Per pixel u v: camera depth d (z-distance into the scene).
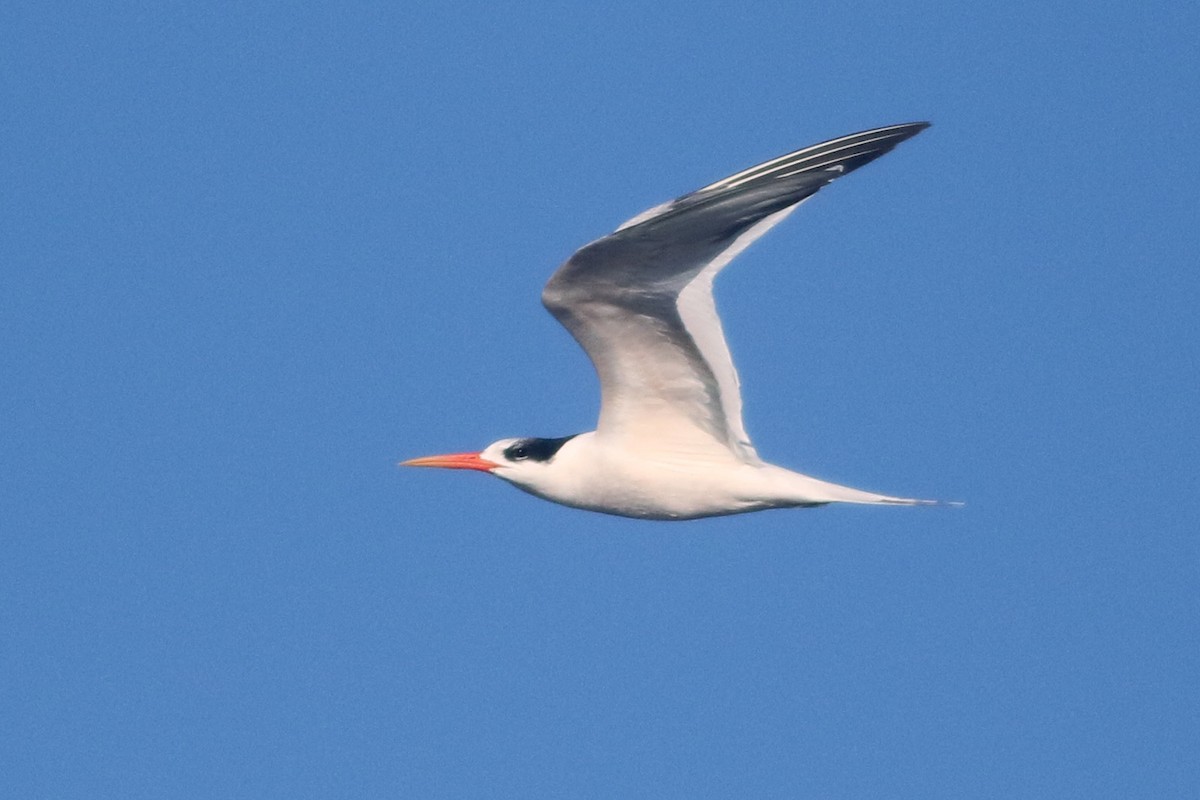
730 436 17.81
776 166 16.56
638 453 18.16
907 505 17.61
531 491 18.94
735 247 16.91
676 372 17.59
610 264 16.70
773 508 18.09
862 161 16.88
